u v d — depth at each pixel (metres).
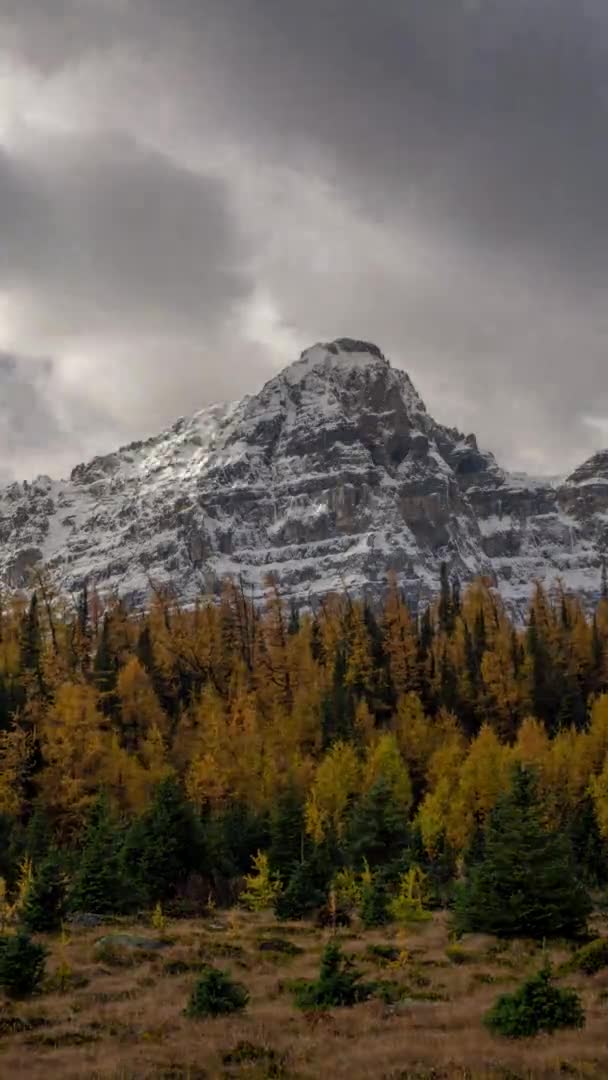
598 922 51.00
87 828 69.19
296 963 40.94
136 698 104.75
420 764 95.38
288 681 114.75
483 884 45.97
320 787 81.94
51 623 110.94
